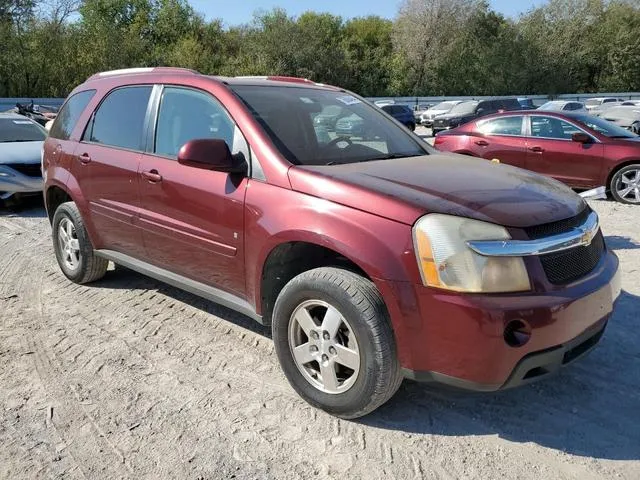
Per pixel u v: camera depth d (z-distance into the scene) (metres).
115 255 4.41
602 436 2.80
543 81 51.53
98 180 4.30
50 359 3.63
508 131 9.69
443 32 50.56
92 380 3.37
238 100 3.48
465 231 2.53
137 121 4.10
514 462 2.62
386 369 2.66
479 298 2.46
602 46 52.22
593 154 8.92
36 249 6.24
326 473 2.55
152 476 2.54
